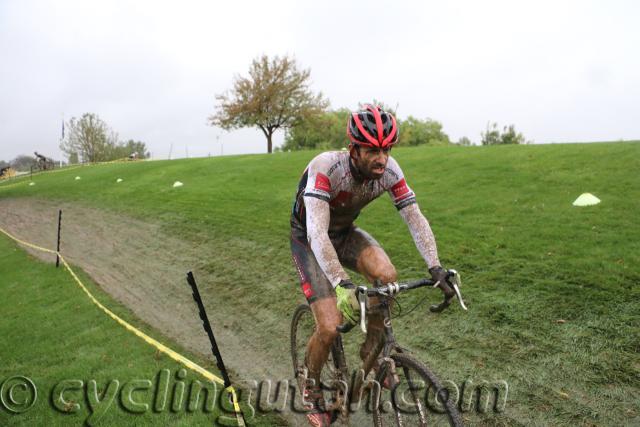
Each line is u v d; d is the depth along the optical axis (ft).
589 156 34.37
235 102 135.54
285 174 50.34
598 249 17.47
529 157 38.04
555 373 11.26
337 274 8.10
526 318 13.80
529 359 11.96
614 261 16.21
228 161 69.87
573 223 21.02
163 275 25.81
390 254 20.89
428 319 14.92
